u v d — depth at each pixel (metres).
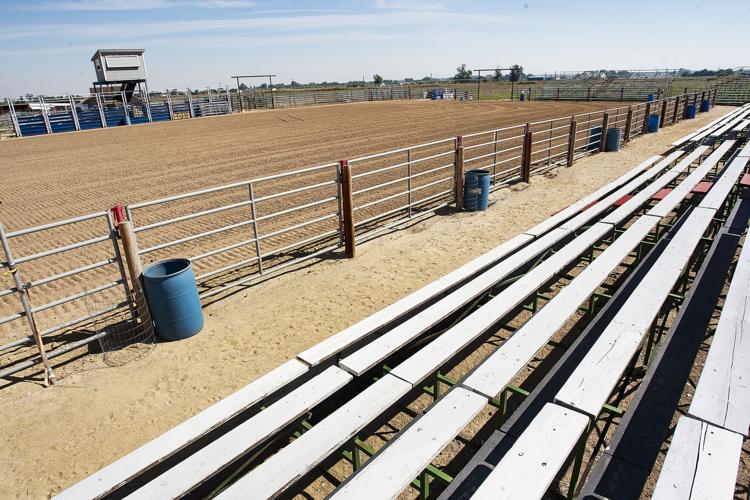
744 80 41.00
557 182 12.40
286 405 3.55
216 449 3.18
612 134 16.38
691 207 8.73
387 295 6.42
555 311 4.46
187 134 27.20
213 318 6.00
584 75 56.62
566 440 2.85
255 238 6.99
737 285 4.51
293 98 53.16
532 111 33.91
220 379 4.78
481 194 9.94
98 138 27.36
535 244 6.57
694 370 4.77
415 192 12.01
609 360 3.56
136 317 5.69
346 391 4.57
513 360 3.78
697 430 2.79
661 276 4.89
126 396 4.60
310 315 5.96
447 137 21.17
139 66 37.62
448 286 5.49
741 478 3.56
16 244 9.45
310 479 3.80
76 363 5.17
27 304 4.78
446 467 3.84
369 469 2.83
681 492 2.42
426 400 4.62
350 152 18.30
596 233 6.69
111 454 3.91
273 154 18.66
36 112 33.56
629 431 3.53
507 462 2.71
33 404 4.54
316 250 8.23
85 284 7.40
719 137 15.84
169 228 9.95
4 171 17.92
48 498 3.52
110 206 12.03
